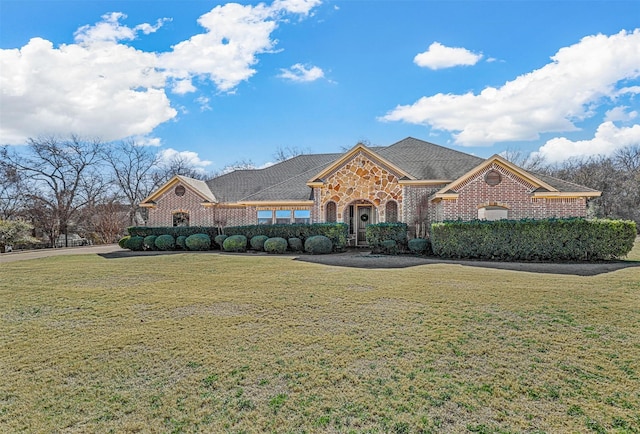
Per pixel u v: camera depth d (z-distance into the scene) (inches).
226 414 160.2
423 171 959.0
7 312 332.8
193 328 277.7
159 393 179.3
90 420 156.9
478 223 697.0
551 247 659.4
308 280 468.4
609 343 236.8
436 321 285.6
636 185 1724.9
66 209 1758.1
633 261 638.5
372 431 146.5
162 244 999.6
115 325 288.5
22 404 170.7
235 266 618.8
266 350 231.8
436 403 166.9
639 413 157.0
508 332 259.1
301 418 156.2
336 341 245.4
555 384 183.3
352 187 947.3
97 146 1910.7
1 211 1616.6
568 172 2078.0
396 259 699.4
